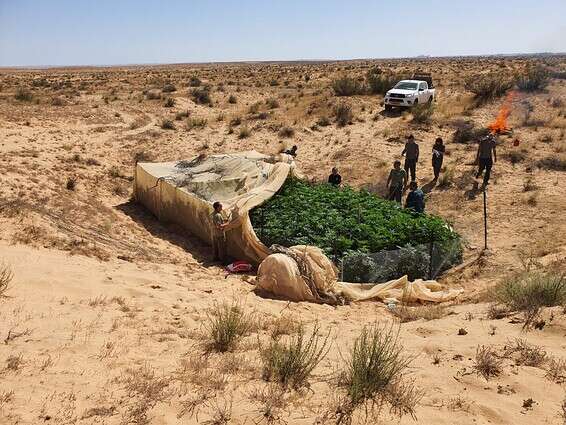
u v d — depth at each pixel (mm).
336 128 27078
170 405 4766
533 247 12539
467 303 9195
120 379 5230
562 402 4875
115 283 8711
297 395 5012
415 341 6590
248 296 9211
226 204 12953
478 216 15172
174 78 67625
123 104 35656
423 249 11148
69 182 16188
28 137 23031
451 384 5266
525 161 19844
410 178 18875
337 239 11039
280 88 46594
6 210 11586
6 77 67250
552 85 36531
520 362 5672
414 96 29641
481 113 28500
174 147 24719
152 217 15625
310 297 9477
